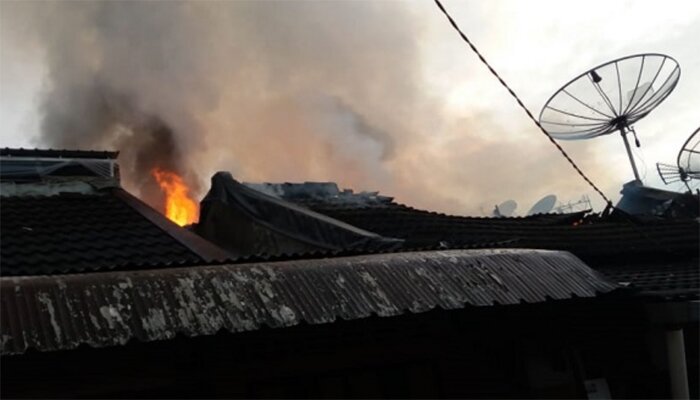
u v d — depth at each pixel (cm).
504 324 504
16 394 358
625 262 814
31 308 326
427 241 779
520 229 857
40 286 342
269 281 386
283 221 665
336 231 623
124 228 564
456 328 486
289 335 436
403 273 420
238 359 420
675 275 684
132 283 359
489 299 411
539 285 441
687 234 863
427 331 478
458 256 454
